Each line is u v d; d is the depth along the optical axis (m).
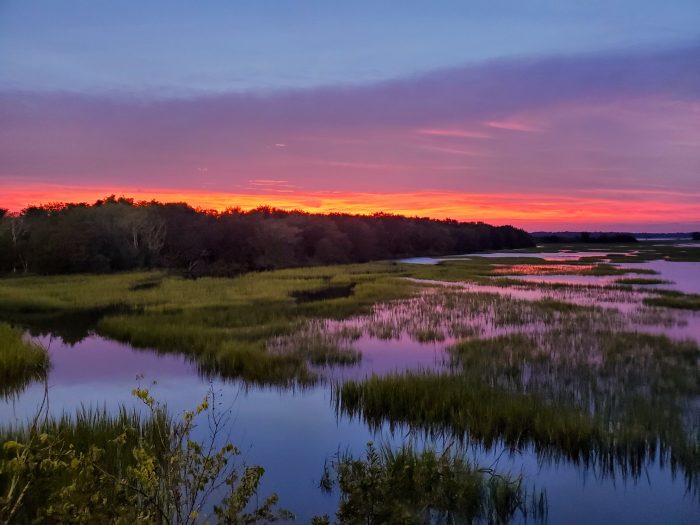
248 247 72.75
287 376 15.16
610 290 37.97
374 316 26.36
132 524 4.72
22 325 25.16
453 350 18.28
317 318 25.73
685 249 119.19
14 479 4.71
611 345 18.45
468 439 10.41
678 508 7.97
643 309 28.08
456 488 7.50
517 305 29.44
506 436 10.42
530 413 10.97
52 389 14.50
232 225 73.44
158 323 23.48
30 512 6.32
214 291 36.59
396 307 29.27
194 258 67.69
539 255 102.25
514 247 157.25
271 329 22.23
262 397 13.59
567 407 11.56
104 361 17.95
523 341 19.25
